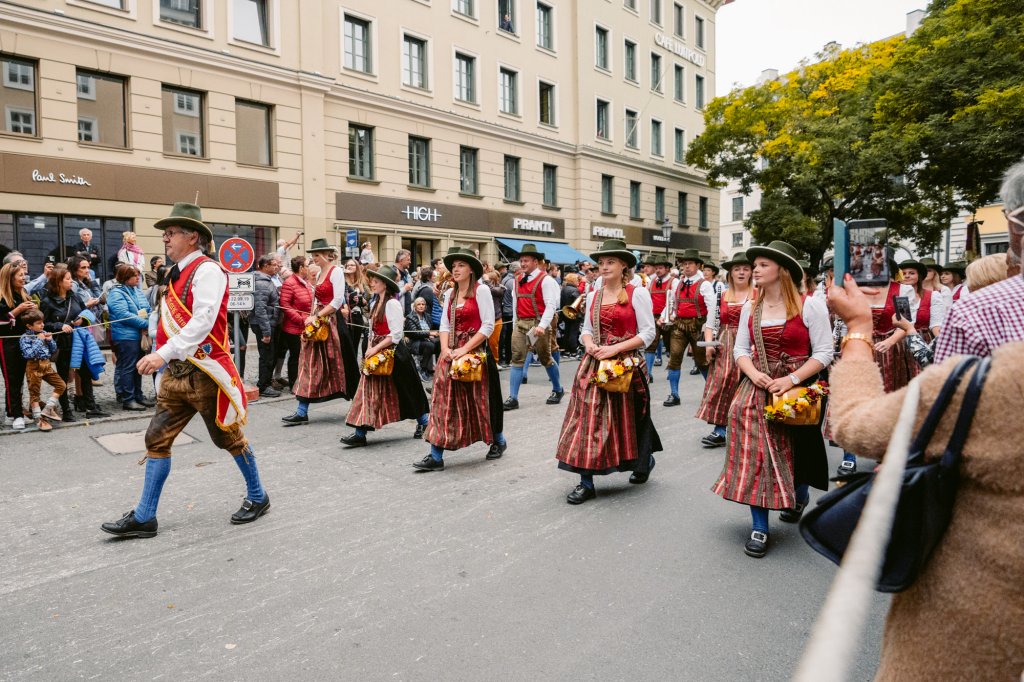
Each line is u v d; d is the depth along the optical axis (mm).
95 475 5477
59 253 13953
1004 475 1193
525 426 7406
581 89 26906
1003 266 2500
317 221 18047
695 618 3199
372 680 2695
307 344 7289
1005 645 1216
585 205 27219
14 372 6859
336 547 4027
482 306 5598
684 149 33469
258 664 2811
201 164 15789
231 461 5852
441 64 21469
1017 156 16125
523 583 3561
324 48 18219
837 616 907
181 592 3457
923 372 1326
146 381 9906
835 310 1662
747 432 3980
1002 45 15719
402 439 6758
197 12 15773
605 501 4875
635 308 4746
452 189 21984
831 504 1479
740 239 48219
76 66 13875
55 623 3148
